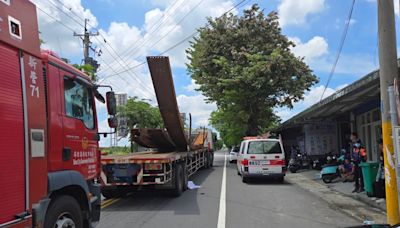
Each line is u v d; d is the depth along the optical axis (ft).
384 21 28.40
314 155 83.41
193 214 35.63
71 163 21.36
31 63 17.60
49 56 20.27
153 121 163.73
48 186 18.53
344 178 59.67
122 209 38.70
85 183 22.13
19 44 16.69
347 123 79.87
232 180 65.82
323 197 46.26
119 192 47.01
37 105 17.83
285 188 55.01
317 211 37.35
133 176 42.55
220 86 110.32
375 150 63.05
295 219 33.58
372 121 64.39
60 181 19.52
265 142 61.41
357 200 43.91
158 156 44.50
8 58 15.92
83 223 22.41
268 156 60.75
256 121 115.14
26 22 17.46
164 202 42.83
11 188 15.57
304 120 83.20
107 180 42.55
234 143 150.82
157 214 35.81
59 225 19.51
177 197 46.47
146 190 52.60
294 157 84.84
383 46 28.40
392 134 26.94
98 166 25.32
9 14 16.17
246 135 118.11
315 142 83.51
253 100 110.42
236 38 111.55
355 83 43.24
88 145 23.80
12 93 16.01
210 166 99.45
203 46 113.19
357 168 48.03
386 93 28.19
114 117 26.05
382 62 28.45
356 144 48.62
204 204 41.27
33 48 17.84
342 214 35.88
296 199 44.73
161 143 61.98
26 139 16.71
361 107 68.64
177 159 47.78
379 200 41.06
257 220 33.04
